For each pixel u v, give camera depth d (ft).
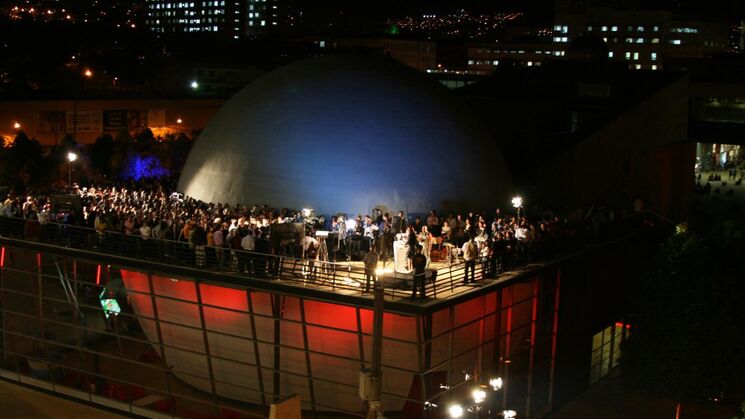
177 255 105.81
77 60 455.22
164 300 115.03
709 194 287.69
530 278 106.01
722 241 136.15
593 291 126.11
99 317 130.72
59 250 113.50
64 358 124.36
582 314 122.83
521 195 164.25
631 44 593.42
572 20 608.19
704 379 117.60
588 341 126.72
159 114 301.63
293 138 136.56
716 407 121.60
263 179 135.54
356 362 102.89
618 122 181.78
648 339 121.90
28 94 300.61
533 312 110.42
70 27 496.23
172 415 108.88
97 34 493.36
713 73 367.45
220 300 108.78
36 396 118.21
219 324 110.63
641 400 125.80
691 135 323.78
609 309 133.69
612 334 138.82
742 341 118.21
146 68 463.01
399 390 104.78
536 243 110.63
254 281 98.07
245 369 112.57
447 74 429.79
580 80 229.66
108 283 114.83
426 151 136.77
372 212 126.93
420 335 88.07
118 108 291.38
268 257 101.24
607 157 178.50
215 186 141.08
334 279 96.32
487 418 103.96
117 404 113.50
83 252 111.65
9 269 117.50
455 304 91.91
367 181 131.44
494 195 143.13
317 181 132.26
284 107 140.97
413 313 87.56
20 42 463.42
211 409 114.93
